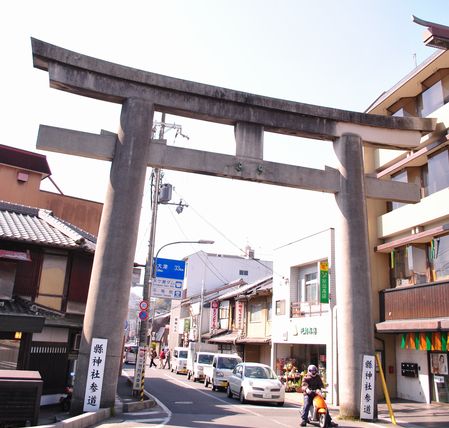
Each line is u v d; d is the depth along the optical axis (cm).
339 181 1538
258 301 3341
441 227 1781
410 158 2030
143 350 1798
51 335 1527
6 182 2678
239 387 1967
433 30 1562
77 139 1340
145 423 1177
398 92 2133
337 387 2080
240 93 1495
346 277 1433
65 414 1298
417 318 1842
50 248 1611
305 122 1546
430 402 1859
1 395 954
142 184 1348
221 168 1429
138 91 1412
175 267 2373
